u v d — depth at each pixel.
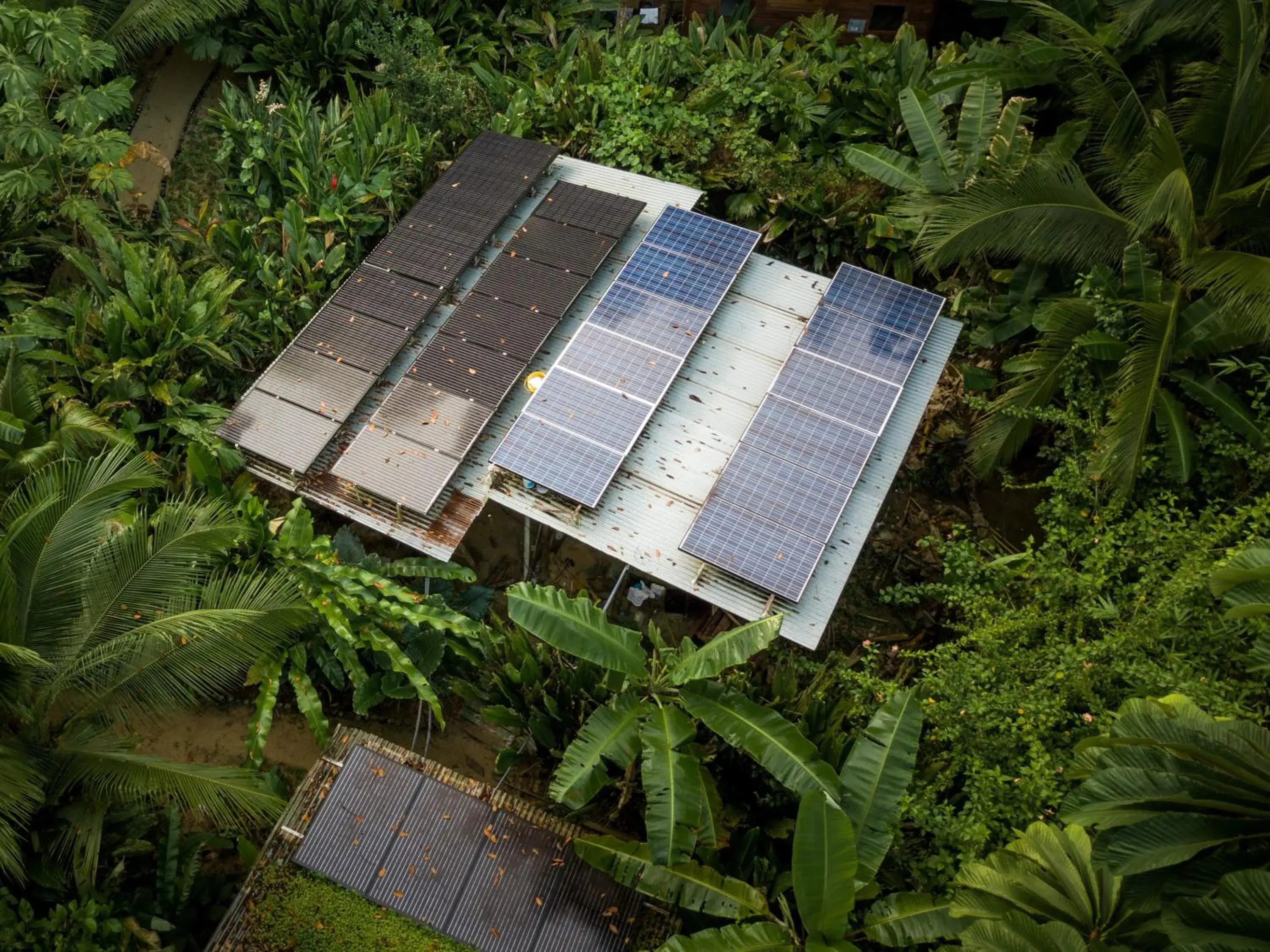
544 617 9.55
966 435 14.50
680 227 13.41
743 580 11.06
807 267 15.82
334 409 12.01
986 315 14.18
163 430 12.26
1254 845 7.55
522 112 15.84
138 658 9.20
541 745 11.35
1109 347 12.23
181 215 15.23
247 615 8.91
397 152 15.31
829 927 8.45
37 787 8.73
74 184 14.02
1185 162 12.70
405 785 9.88
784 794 10.80
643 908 9.41
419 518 11.50
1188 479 11.68
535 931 9.20
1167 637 9.94
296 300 13.90
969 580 11.30
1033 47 14.74
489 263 13.54
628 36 17.98
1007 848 8.48
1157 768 7.58
